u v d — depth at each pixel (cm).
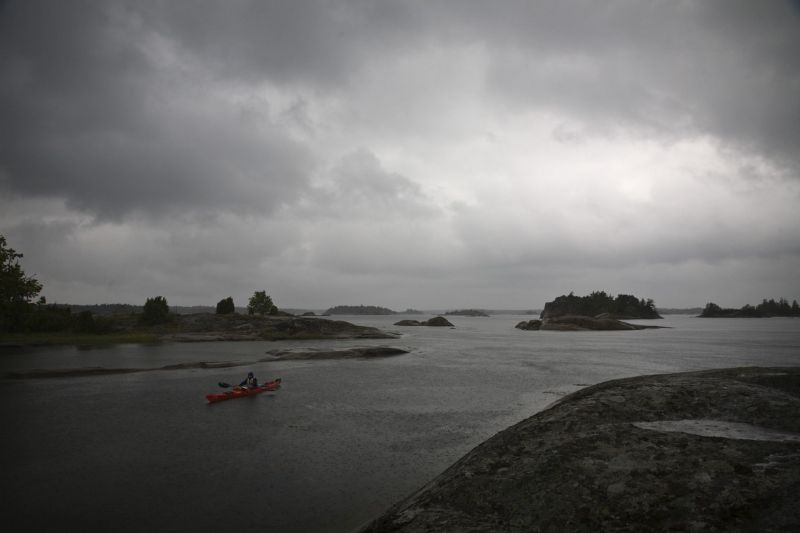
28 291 5506
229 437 1750
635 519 407
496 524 441
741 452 473
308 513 1109
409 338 8512
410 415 2122
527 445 573
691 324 17688
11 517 1099
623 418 604
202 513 1112
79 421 1992
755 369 777
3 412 2175
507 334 10344
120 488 1262
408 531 459
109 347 5603
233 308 9106
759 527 360
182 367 3694
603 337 8944
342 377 3325
